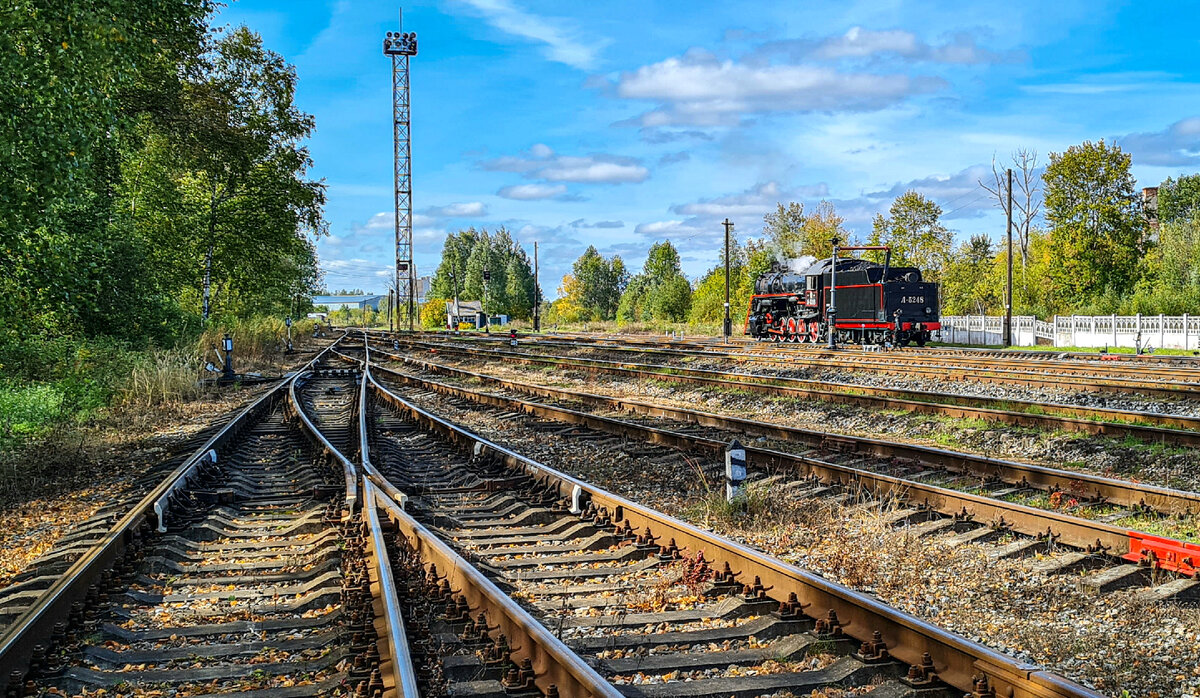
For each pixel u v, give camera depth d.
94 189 18.50
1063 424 13.25
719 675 4.82
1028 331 41.41
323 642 5.32
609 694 3.94
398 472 11.22
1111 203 51.41
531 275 141.38
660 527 7.49
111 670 5.02
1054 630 5.54
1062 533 7.42
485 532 8.09
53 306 14.22
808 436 12.99
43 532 8.62
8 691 4.56
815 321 41.38
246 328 42.56
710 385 21.27
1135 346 34.88
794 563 7.06
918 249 60.97
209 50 26.33
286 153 37.47
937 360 26.42
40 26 10.23
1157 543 6.64
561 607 5.99
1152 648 5.23
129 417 17.22
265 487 10.58
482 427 16.09
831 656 4.97
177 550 7.50
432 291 139.00
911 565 6.90
